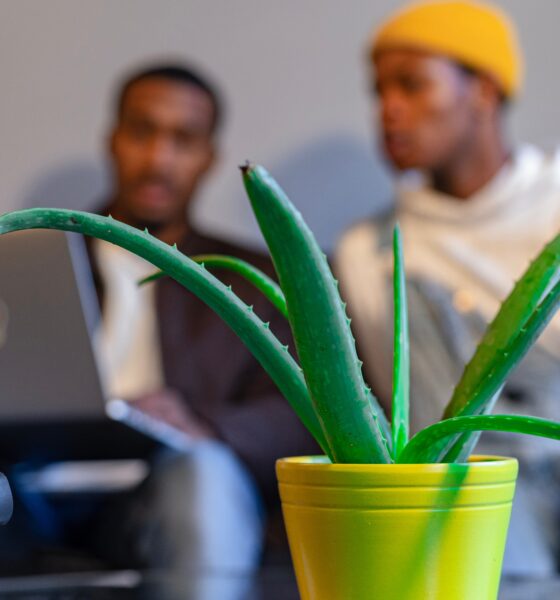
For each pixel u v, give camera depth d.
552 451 1.81
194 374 2.21
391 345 2.10
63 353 1.49
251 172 0.51
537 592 1.02
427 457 0.61
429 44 2.19
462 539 0.59
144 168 2.35
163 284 2.25
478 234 2.12
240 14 2.38
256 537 1.64
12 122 2.38
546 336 1.94
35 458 1.66
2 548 1.65
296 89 2.36
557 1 2.36
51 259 1.47
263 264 2.31
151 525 1.59
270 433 1.83
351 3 2.37
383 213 2.30
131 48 2.38
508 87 2.21
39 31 2.39
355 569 0.59
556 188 2.14
